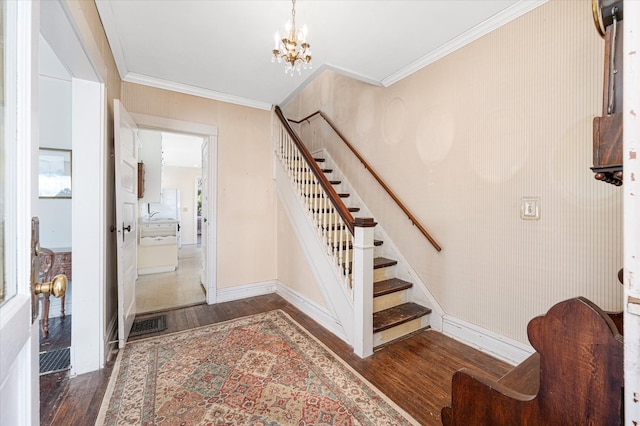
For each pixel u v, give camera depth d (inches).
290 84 122.0
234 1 72.2
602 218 64.2
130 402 64.4
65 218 117.1
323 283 106.4
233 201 137.2
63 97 116.5
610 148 21.6
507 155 81.0
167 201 350.9
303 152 120.5
